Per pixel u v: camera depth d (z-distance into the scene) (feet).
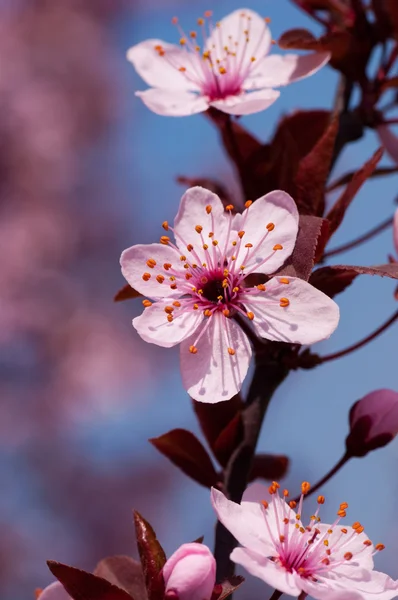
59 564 0.80
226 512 0.79
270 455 0.91
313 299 0.80
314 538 0.80
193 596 0.79
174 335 0.81
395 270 0.80
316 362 0.85
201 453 0.87
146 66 0.89
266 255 0.81
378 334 0.86
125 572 0.85
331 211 0.84
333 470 0.86
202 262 0.82
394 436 0.85
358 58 0.90
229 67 0.88
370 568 0.80
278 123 0.91
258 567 0.78
